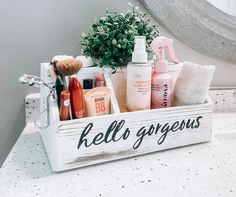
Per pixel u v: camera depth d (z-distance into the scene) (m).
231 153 0.61
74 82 0.52
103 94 0.56
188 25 0.83
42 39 0.76
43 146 0.64
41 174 0.52
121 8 0.79
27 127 0.74
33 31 0.75
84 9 0.77
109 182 0.49
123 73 0.62
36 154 0.60
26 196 0.45
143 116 0.57
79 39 0.78
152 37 0.66
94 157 0.54
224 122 0.83
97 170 0.53
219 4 0.85
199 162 0.56
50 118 0.53
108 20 0.64
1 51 0.74
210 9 0.84
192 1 0.81
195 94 0.62
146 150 0.59
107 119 0.54
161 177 0.51
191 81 0.61
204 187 0.47
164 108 0.59
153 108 0.61
